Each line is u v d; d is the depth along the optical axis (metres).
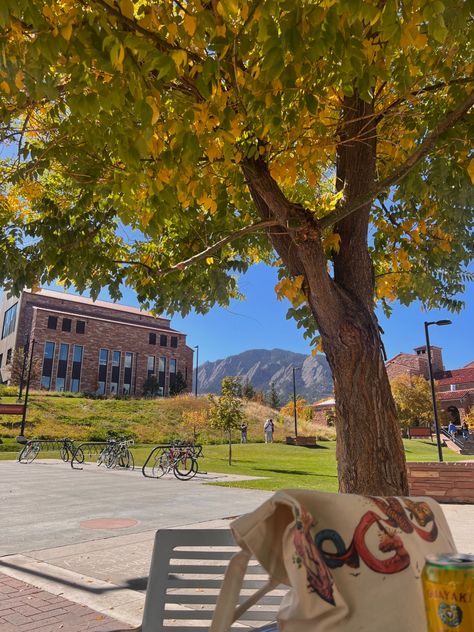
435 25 2.24
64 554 5.74
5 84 2.79
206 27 2.51
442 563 1.11
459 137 3.34
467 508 9.23
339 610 1.47
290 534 1.54
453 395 60.81
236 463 19.92
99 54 2.50
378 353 3.50
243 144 3.80
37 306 53.25
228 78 3.25
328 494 1.77
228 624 1.50
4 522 7.67
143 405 39.62
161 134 3.42
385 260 5.96
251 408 45.50
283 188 5.46
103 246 5.48
